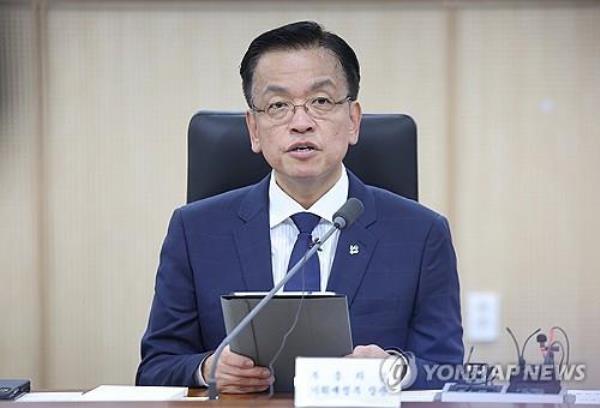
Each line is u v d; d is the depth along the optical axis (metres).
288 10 9.45
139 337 9.68
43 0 9.45
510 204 9.50
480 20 9.39
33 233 9.65
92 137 9.59
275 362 4.90
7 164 9.59
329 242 5.68
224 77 9.52
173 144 9.57
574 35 9.36
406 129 6.45
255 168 6.43
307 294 4.78
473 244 9.53
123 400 4.74
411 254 5.72
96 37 9.51
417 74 9.45
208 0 9.45
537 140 9.45
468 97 9.45
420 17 9.41
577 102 9.41
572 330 9.53
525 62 9.40
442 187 9.50
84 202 9.62
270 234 5.77
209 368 5.08
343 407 4.10
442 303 5.72
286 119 5.48
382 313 5.62
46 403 4.64
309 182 5.60
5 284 9.69
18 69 9.51
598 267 9.50
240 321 4.82
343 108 5.55
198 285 5.79
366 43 9.43
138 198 9.62
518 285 9.55
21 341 9.75
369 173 6.40
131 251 9.65
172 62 9.52
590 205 9.47
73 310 9.69
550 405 4.50
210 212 5.92
